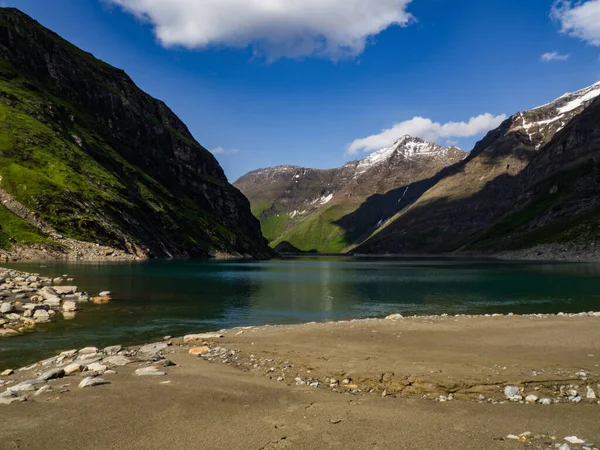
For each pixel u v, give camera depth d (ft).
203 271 321.73
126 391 46.06
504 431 36.17
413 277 310.65
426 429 36.73
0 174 395.75
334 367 59.82
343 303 162.81
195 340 83.35
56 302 130.21
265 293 192.85
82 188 450.71
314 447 32.45
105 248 404.98
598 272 339.36
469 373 54.95
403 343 75.92
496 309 147.13
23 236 355.77
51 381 50.72
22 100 538.47
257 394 47.14
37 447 31.35
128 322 109.50
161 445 32.30
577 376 53.16
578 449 31.73
